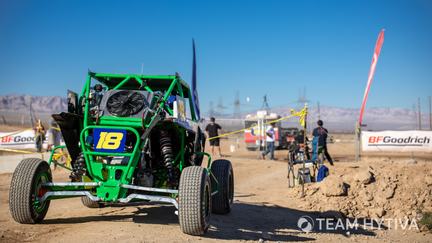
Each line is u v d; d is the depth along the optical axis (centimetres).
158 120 692
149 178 723
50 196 710
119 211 861
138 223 746
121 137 682
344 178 1226
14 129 4619
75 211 856
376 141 2278
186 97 867
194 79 1234
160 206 922
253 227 847
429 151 2220
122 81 793
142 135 685
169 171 712
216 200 874
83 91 759
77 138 741
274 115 3497
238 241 701
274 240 763
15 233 646
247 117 3453
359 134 2078
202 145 909
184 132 778
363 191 1176
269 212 1015
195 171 661
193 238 665
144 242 621
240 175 1634
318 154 1538
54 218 783
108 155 680
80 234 653
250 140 3338
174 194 698
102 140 684
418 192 1179
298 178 1322
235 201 1116
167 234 672
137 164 693
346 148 3969
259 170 1777
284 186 1371
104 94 747
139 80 778
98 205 891
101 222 748
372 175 1228
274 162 2067
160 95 742
